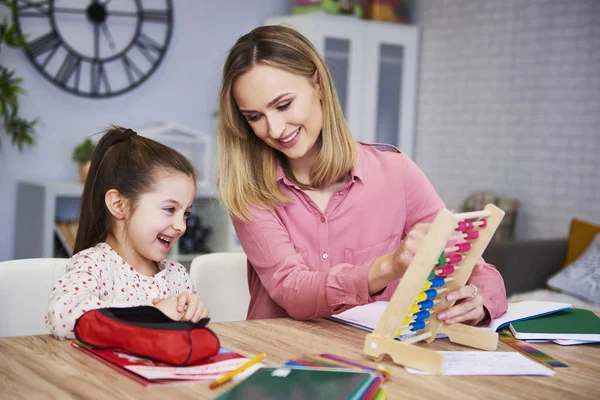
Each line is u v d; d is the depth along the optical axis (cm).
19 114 414
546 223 451
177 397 96
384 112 520
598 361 125
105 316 114
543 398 102
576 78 434
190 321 119
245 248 163
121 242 155
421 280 115
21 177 417
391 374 110
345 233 169
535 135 458
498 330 145
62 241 393
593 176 425
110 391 97
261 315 170
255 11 505
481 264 156
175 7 468
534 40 457
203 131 486
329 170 163
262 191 160
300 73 150
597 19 422
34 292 164
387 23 513
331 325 142
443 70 519
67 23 425
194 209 439
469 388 105
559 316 153
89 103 438
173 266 169
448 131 516
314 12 475
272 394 94
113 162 153
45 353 114
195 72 480
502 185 479
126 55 448
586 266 353
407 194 175
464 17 503
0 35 389
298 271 149
